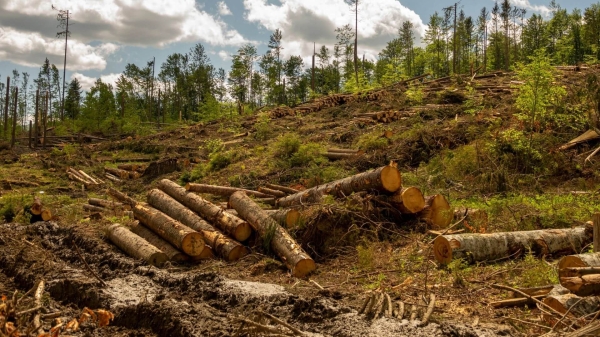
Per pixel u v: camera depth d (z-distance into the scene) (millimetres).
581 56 51438
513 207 12148
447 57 62688
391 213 11734
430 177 16172
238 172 21062
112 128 49375
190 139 33375
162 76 74938
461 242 9312
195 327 6949
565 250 9719
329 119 30516
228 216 11844
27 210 16156
